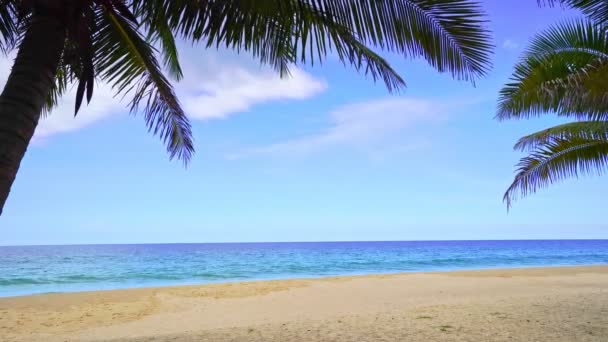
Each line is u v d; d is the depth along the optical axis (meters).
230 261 41.66
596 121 7.09
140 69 4.70
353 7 3.12
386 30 3.19
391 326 6.99
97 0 3.27
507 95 6.38
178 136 5.53
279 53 3.72
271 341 5.99
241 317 10.23
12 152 2.61
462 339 5.83
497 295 12.99
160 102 5.07
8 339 8.03
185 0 3.49
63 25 2.95
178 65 6.18
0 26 3.69
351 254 58.09
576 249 79.62
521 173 8.17
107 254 56.94
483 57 3.29
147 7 3.78
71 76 4.30
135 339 6.47
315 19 3.36
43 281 23.17
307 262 40.09
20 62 2.79
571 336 5.85
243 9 3.27
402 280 19.00
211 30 3.50
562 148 7.64
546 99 6.10
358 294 14.38
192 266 34.72
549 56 6.00
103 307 12.16
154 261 41.19
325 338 6.10
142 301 13.25
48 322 10.00
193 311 11.40
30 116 2.72
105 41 4.31
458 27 3.20
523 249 79.62
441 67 3.39
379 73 4.10
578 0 4.48
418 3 3.13
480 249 79.12
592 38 5.65
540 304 9.20
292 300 13.25
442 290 15.12
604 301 9.40
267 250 75.12
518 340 5.69
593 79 5.31
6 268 31.97
